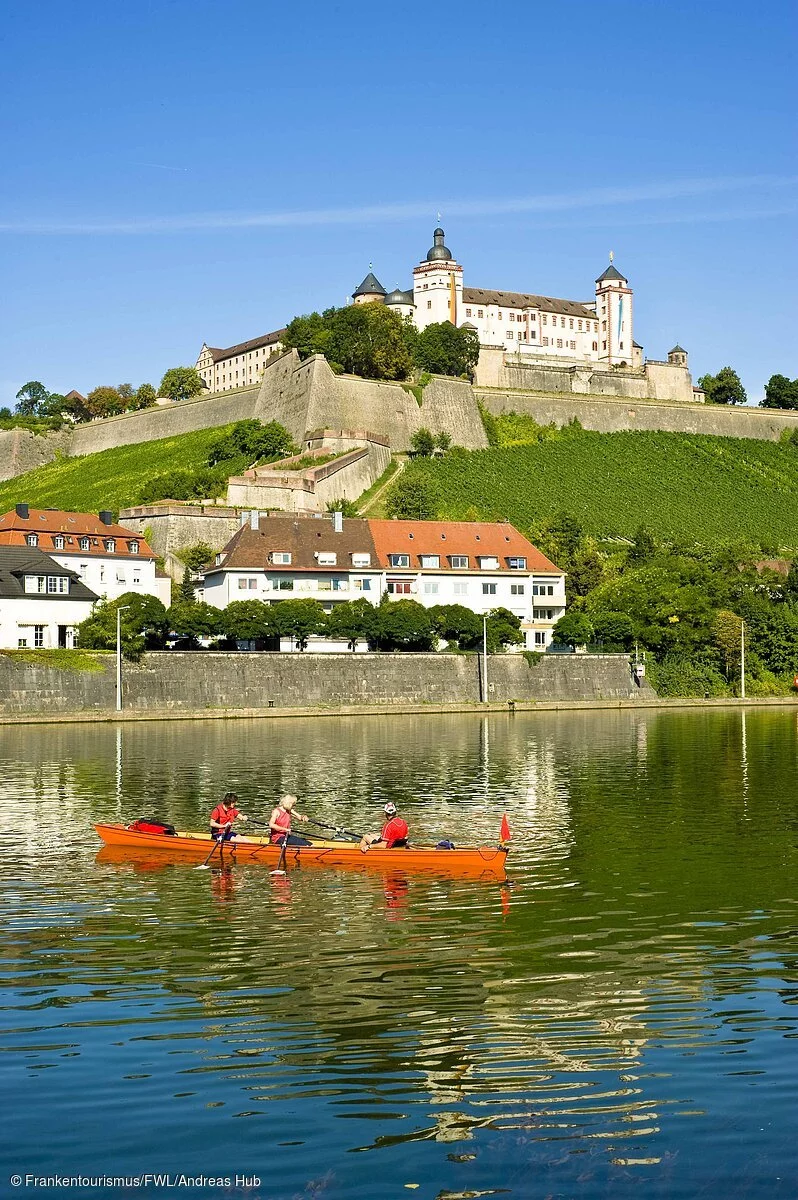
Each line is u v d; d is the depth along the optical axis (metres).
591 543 183.00
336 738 95.06
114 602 120.56
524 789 64.31
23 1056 26.19
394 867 44.84
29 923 37.03
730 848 47.91
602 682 140.88
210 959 33.12
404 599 137.62
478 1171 21.39
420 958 33.16
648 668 144.38
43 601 120.00
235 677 119.69
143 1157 21.91
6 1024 28.05
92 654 113.19
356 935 35.62
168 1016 28.58
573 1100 24.02
